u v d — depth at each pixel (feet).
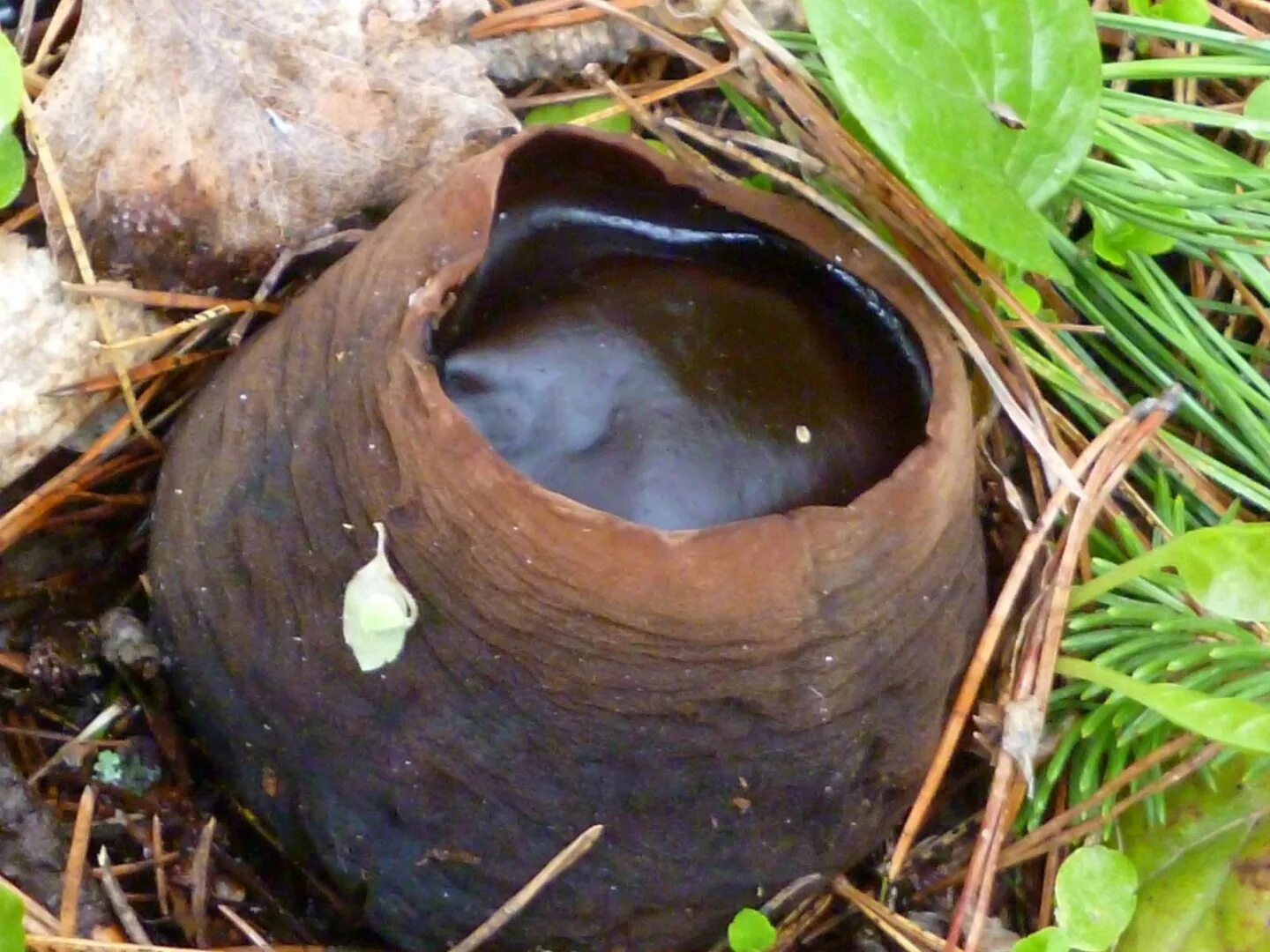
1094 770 1.29
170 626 1.23
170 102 1.27
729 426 1.16
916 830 1.27
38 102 1.25
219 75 1.27
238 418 1.20
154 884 1.25
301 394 1.18
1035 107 1.25
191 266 1.28
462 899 1.20
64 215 1.25
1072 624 1.28
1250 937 1.27
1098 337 1.37
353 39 1.28
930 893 1.29
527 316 1.17
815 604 1.14
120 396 1.28
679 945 1.22
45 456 1.27
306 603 1.17
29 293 1.26
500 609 1.13
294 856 1.23
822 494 1.16
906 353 1.20
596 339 1.17
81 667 1.28
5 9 1.30
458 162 1.30
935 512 1.16
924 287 1.24
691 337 1.17
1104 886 1.25
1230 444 1.33
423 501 1.13
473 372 1.16
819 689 1.16
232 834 1.26
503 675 1.15
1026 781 1.28
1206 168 1.30
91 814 1.24
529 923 1.20
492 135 1.30
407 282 1.16
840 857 1.22
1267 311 1.35
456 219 1.16
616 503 1.14
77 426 1.27
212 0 1.27
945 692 1.22
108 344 1.26
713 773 1.16
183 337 1.29
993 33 1.24
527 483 1.12
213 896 1.25
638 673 1.14
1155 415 1.31
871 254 1.21
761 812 1.18
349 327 1.17
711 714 1.15
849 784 1.19
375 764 1.18
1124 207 1.30
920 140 1.22
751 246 1.21
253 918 1.25
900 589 1.16
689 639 1.13
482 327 1.17
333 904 1.24
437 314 1.15
